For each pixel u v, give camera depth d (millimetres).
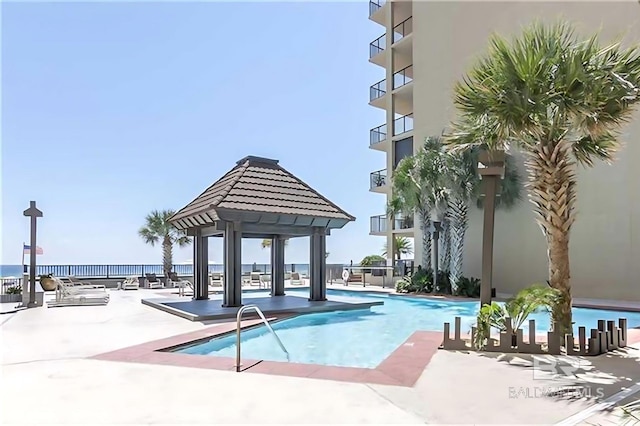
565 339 6996
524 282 18750
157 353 7164
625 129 15891
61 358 6816
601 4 17016
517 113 7016
